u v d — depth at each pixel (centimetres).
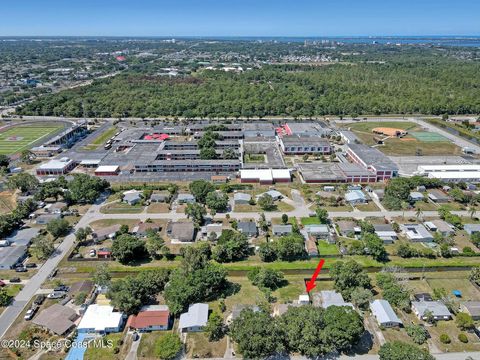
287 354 8219
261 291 10306
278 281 10600
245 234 13062
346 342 8062
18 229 13550
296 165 19725
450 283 10669
